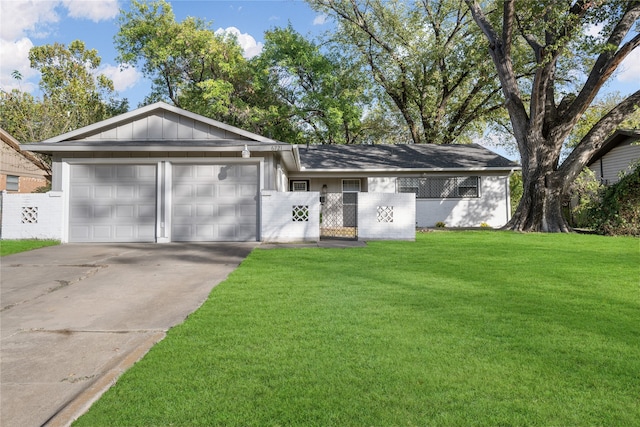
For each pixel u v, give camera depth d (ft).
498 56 54.60
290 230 39.93
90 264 27.43
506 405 8.80
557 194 52.42
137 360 11.71
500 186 65.31
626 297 18.11
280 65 82.64
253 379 10.11
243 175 40.96
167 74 93.45
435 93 97.40
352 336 13.10
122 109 94.89
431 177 65.10
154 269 25.80
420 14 86.07
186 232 40.70
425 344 12.34
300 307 16.52
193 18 87.86
